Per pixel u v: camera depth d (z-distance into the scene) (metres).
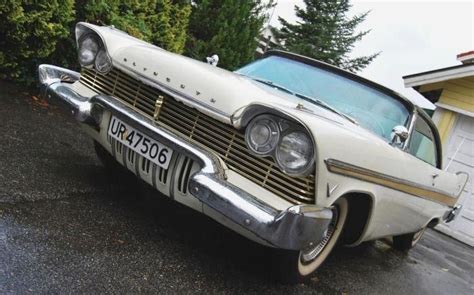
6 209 2.73
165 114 2.89
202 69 2.95
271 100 2.74
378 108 3.61
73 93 3.18
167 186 2.79
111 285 2.34
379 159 2.97
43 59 5.79
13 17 4.83
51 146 4.10
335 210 3.04
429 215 4.54
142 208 3.39
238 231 2.64
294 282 3.05
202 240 3.20
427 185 3.96
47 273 2.26
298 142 2.39
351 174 2.69
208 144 2.71
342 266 4.03
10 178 3.14
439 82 9.68
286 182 2.48
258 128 2.48
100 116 3.09
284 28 26.95
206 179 2.46
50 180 3.35
